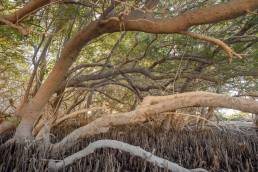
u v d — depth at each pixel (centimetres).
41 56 617
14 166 345
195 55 612
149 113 362
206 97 343
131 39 778
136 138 570
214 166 415
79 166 344
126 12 342
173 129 681
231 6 283
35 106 431
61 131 640
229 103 338
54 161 342
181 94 356
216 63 604
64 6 550
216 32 599
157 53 668
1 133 482
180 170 328
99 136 548
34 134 511
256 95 635
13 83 880
